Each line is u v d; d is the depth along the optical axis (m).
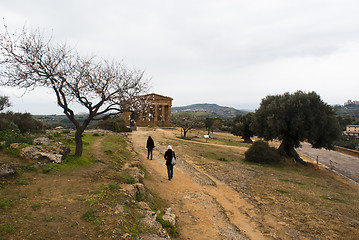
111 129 34.56
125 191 7.04
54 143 10.80
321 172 21.55
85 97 9.73
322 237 6.68
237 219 7.64
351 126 87.00
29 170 7.47
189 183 11.20
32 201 5.31
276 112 24.23
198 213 7.59
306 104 22.94
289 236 6.63
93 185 7.16
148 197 7.81
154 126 64.94
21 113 17.36
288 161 23.53
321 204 10.05
